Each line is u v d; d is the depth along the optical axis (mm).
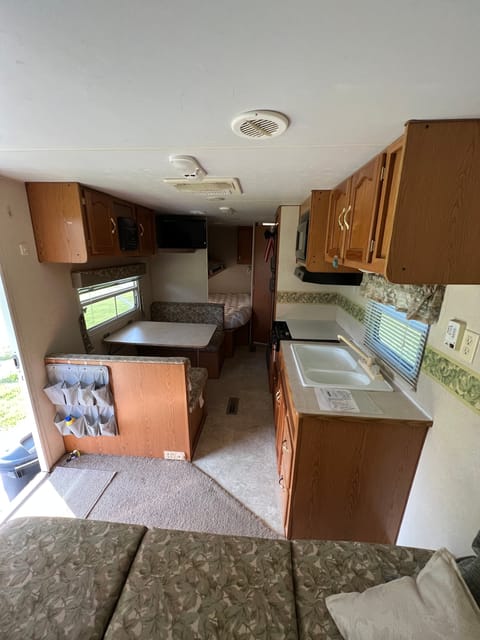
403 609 759
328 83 671
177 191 2031
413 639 695
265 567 987
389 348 1745
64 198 1840
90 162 1346
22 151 1185
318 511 1492
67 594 896
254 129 932
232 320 4105
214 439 2471
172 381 2064
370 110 799
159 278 4062
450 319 1152
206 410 2861
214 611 854
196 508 1825
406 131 847
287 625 825
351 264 1433
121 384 2086
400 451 1336
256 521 1741
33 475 2072
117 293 3205
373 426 1313
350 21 482
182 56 580
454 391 1121
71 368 2055
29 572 958
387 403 1411
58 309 2197
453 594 753
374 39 523
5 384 2158
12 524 1144
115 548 1045
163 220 3525
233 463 2205
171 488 1974
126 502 1864
